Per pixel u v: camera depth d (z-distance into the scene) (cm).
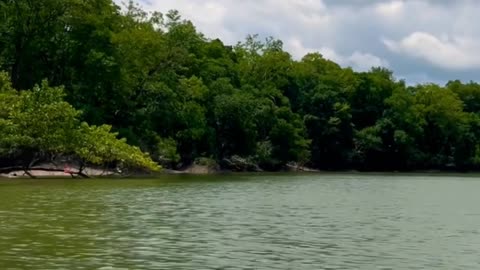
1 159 4875
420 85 11938
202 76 8538
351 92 11144
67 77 6094
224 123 8300
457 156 11506
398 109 11075
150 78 6875
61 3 5678
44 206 2642
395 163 11038
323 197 3781
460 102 11681
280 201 3362
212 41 9812
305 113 10538
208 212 2656
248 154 8450
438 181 6844
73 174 5034
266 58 10275
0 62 5725
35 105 4512
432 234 2139
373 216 2698
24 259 1496
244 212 2703
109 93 6284
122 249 1664
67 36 5862
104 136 4972
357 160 10619
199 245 1767
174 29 7306
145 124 6556
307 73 10956
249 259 1583
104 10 6166
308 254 1681
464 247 1856
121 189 3819
